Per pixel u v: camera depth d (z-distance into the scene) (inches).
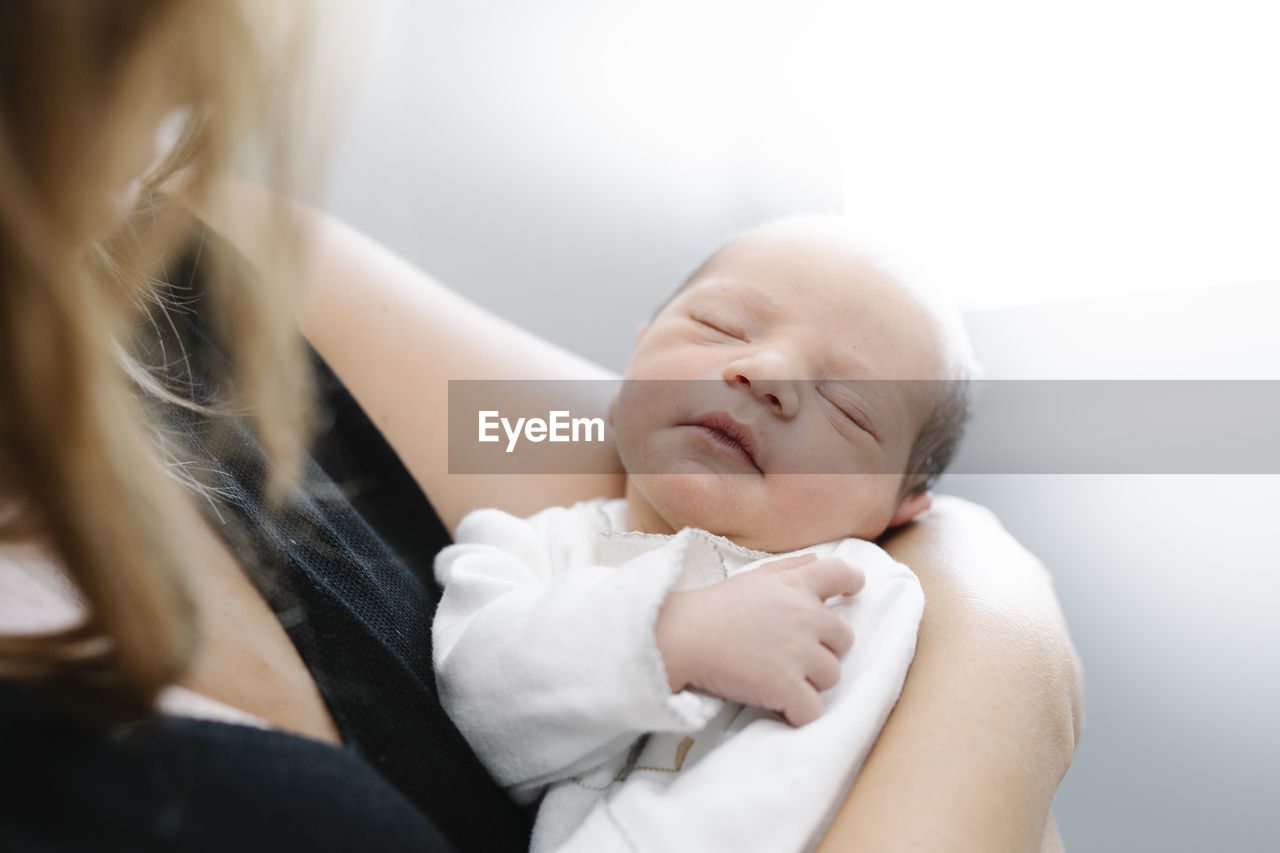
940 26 51.8
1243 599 47.2
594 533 32.6
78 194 12.3
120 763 14.2
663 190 62.5
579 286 65.3
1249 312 48.0
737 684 22.9
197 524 20.3
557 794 24.5
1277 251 46.9
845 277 35.3
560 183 63.6
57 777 13.5
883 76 54.0
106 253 18.0
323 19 15.6
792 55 56.5
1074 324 52.4
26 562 16.9
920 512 36.3
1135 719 46.8
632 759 25.5
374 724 20.5
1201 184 47.8
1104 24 48.2
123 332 20.1
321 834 15.4
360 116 60.1
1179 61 46.9
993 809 20.6
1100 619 49.6
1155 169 48.8
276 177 16.5
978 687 23.6
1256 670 45.7
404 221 63.6
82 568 13.5
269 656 19.6
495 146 62.9
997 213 52.7
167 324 24.8
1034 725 23.1
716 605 23.9
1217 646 46.9
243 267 18.9
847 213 56.6
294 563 21.5
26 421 12.7
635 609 22.9
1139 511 51.1
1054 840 28.2
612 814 21.9
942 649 25.1
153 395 21.7
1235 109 46.3
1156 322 50.3
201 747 15.2
